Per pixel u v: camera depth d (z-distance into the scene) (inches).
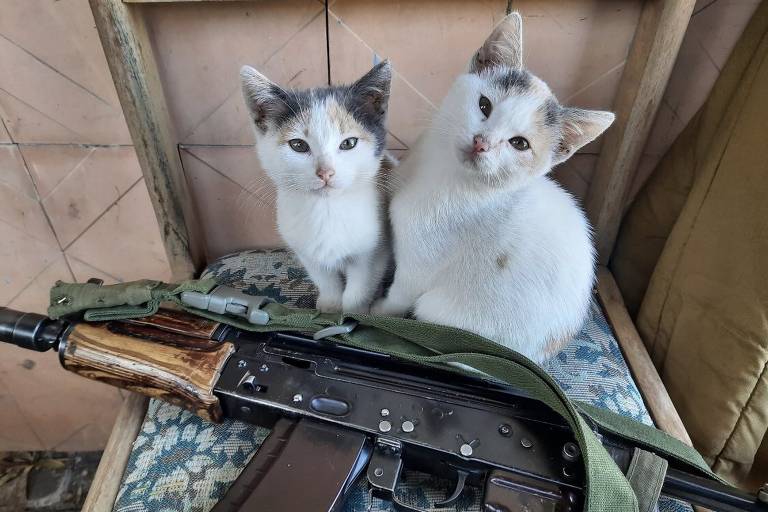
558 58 29.5
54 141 33.3
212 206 36.5
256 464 19.9
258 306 24.0
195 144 33.3
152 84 28.6
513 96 22.1
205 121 32.2
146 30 27.9
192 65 29.9
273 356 22.7
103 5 24.8
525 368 20.2
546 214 24.2
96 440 54.0
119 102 31.1
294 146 24.1
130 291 23.6
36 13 28.1
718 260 25.8
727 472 29.5
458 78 24.2
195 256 35.9
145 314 23.6
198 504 20.8
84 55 29.8
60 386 48.4
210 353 22.4
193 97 31.2
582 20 28.1
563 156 23.5
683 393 28.9
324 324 23.6
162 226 33.4
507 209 23.9
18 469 53.3
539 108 22.2
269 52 29.5
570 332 25.7
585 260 25.2
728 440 27.7
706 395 27.4
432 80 30.4
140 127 28.8
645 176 34.6
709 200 26.5
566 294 24.3
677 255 28.8
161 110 29.8
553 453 19.2
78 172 34.9
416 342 23.2
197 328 23.5
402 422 20.3
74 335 22.5
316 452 19.9
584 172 33.9
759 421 26.8
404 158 28.1
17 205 36.3
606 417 21.2
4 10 27.8
